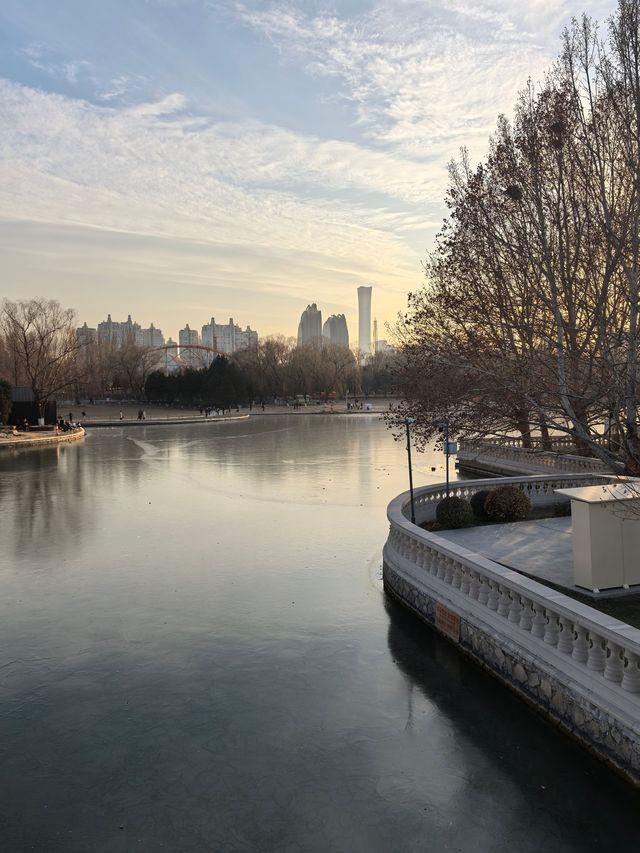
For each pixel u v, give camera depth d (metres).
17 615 12.34
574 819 6.45
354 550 17.17
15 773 7.30
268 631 11.48
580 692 7.50
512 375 13.15
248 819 6.49
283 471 33.25
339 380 127.56
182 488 28.08
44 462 38.25
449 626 10.80
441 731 8.11
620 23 10.64
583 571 10.76
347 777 7.19
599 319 10.48
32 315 75.69
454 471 32.81
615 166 11.62
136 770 7.34
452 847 6.08
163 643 10.97
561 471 26.02
